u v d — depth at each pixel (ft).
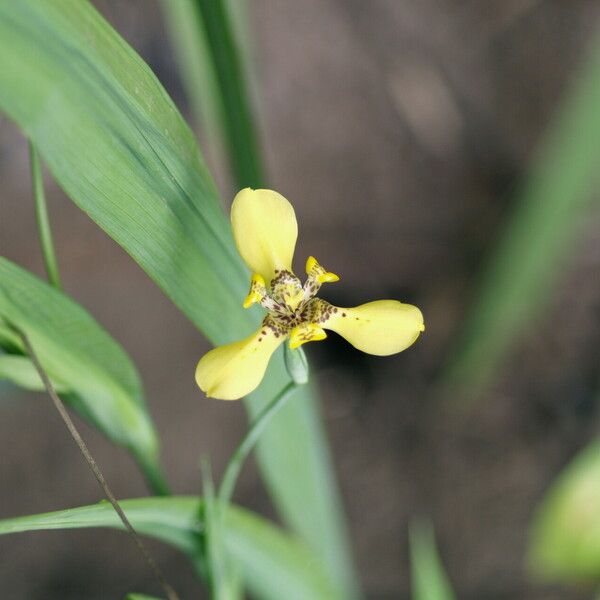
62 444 2.96
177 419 3.06
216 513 1.54
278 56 3.37
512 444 3.24
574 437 3.22
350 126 3.40
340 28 3.45
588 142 2.27
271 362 1.61
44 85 1.36
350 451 3.24
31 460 2.92
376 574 3.03
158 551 2.94
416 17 3.50
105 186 1.41
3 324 1.51
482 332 2.83
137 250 1.44
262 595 1.71
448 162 3.43
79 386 1.56
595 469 2.04
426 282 3.37
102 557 2.90
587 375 3.30
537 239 2.52
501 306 2.72
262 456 1.72
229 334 1.53
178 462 3.02
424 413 3.30
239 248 1.47
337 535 1.81
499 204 3.40
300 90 3.38
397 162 3.41
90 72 1.38
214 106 1.67
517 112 3.47
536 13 3.53
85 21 1.38
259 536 1.66
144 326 3.11
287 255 1.48
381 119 3.42
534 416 3.28
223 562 1.57
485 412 3.29
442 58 3.49
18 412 2.97
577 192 2.40
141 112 1.41
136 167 1.42
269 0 3.40
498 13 3.53
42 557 2.87
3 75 1.35
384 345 1.45
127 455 2.98
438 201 3.41
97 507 1.47
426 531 3.09
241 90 1.65
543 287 2.78
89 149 1.40
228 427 3.10
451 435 3.26
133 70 1.40
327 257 3.31
